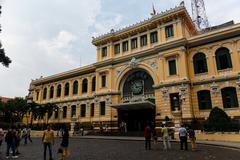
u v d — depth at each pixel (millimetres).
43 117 49438
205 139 23859
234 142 20812
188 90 29531
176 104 30000
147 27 36375
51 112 45562
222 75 28469
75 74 47875
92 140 27047
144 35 37031
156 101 32188
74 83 48250
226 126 23141
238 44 28094
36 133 41125
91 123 41094
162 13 34375
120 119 36250
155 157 12844
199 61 31188
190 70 31281
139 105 31969
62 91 49656
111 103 37438
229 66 28375
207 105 28953
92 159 12500
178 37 32344
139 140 24656
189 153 14430
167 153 14570
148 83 35000
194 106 29531
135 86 36250
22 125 47625
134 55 36469
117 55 39938
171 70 32188
